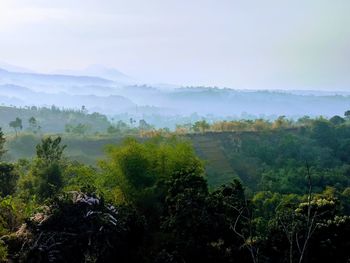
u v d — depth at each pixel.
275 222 25.11
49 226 21.84
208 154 96.31
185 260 22.91
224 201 24.30
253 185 82.25
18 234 21.84
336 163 95.06
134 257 23.83
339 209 28.75
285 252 23.64
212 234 23.09
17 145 119.19
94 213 22.36
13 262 20.44
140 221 24.41
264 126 115.88
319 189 72.06
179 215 23.61
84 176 33.72
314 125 112.56
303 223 24.03
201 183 26.69
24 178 44.09
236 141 104.69
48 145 47.12
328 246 23.81
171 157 29.62
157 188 28.27
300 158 95.56
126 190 28.58
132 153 28.83
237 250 23.30
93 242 21.66
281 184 73.19
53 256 20.64
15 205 28.89
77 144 117.38
